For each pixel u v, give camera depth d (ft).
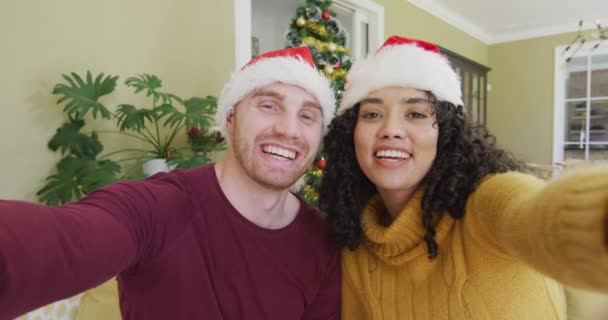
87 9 5.91
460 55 16.65
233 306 2.44
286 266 2.71
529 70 19.26
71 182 5.36
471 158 2.52
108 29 6.15
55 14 5.59
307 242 2.93
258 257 2.59
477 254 2.30
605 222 1.00
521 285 2.19
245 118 2.66
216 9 7.59
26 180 5.43
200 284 2.33
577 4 15.44
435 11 15.26
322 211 3.24
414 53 2.66
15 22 5.24
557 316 2.23
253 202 2.68
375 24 11.96
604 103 17.84
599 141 18.07
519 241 1.45
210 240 2.45
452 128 2.60
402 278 2.67
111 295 3.79
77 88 5.24
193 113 5.71
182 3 7.06
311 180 6.86
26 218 1.49
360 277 2.93
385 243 2.68
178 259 2.28
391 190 2.79
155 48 6.73
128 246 1.93
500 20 17.44
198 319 2.30
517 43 19.48
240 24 7.95
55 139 5.52
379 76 2.63
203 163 5.92
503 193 1.93
